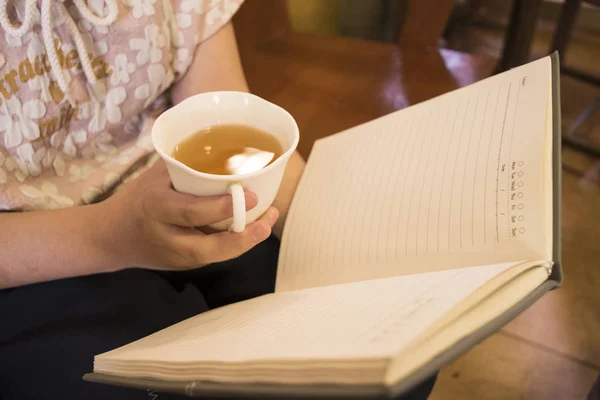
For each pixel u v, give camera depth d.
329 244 0.51
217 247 0.41
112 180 0.62
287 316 0.37
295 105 0.84
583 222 1.18
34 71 0.52
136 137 0.66
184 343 0.37
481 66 0.92
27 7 0.48
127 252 0.48
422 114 0.54
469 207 0.41
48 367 0.50
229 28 0.69
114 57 0.57
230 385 0.28
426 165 0.49
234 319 0.41
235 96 0.44
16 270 0.51
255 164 0.40
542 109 0.41
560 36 1.24
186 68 0.66
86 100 0.58
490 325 0.29
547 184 0.38
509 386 0.90
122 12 0.56
